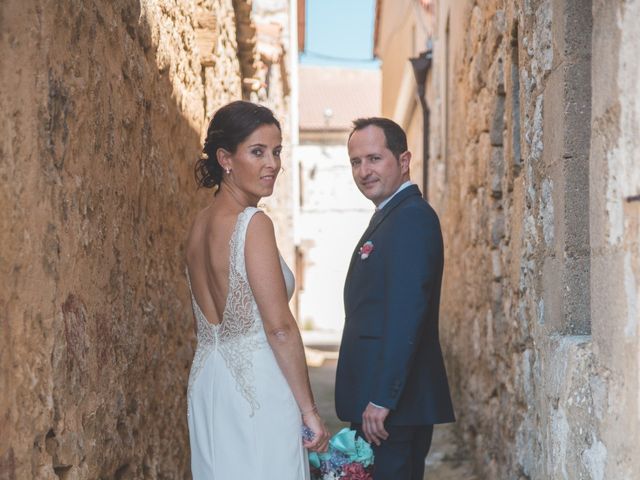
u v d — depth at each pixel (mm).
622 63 1833
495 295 4070
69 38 2143
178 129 3697
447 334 7082
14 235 1836
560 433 2441
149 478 2988
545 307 2797
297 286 22266
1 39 1826
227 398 2361
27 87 1907
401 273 2721
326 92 31422
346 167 22234
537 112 2932
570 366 2305
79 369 2186
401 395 2812
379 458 2850
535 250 3014
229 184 2480
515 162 3525
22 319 1869
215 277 2404
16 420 1840
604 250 1993
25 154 1895
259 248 2328
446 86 7277
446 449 5418
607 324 1977
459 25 5926
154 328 3107
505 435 3762
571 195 2490
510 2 3545
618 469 1886
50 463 2010
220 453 2371
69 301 2127
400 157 2967
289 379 2361
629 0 1783
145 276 2990
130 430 2705
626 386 1831
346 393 2896
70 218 2135
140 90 2943
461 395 5762
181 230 3717
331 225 22266
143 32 2967
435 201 8312
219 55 4934
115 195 2570
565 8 2467
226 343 2395
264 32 9266
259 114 2455
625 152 1827
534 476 2975
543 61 2803
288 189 13195
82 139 2240
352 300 2945
